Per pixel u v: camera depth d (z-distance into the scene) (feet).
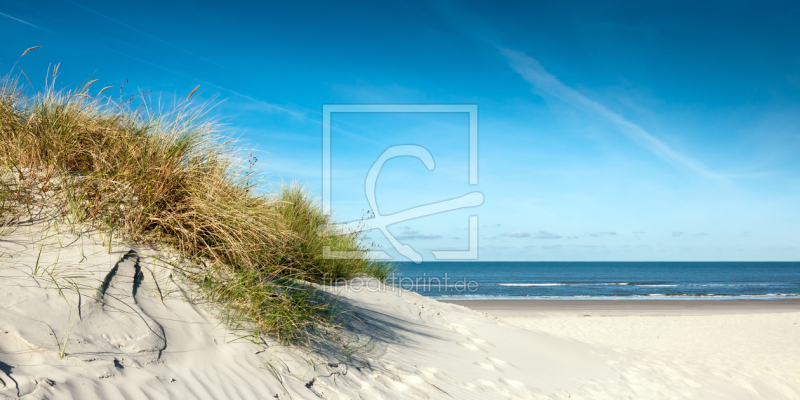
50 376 5.74
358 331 13.44
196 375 7.47
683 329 41.01
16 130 11.31
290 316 10.85
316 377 9.29
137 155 11.40
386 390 10.12
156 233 10.72
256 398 7.61
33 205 9.76
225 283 10.57
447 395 11.08
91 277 8.24
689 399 16.38
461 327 19.61
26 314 6.63
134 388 6.34
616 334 37.93
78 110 12.27
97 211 10.27
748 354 29.37
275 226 13.55
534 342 19.62
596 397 14.57
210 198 11.63
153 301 8.77
